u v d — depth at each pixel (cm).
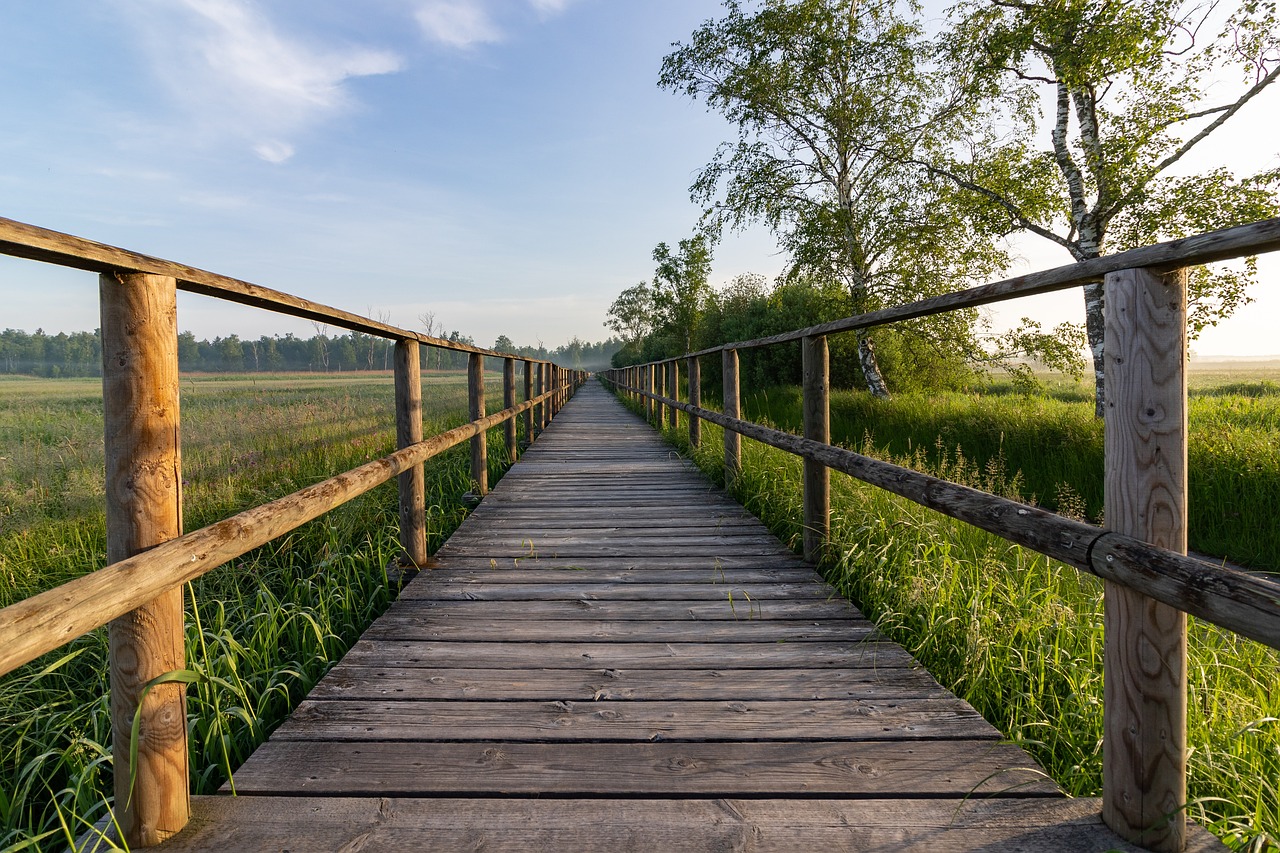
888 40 1271
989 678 204
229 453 631
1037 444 739
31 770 154
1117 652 125
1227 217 802
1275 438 592
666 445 866
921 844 128
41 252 99
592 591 292
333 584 287
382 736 172
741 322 2080
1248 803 147
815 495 321
